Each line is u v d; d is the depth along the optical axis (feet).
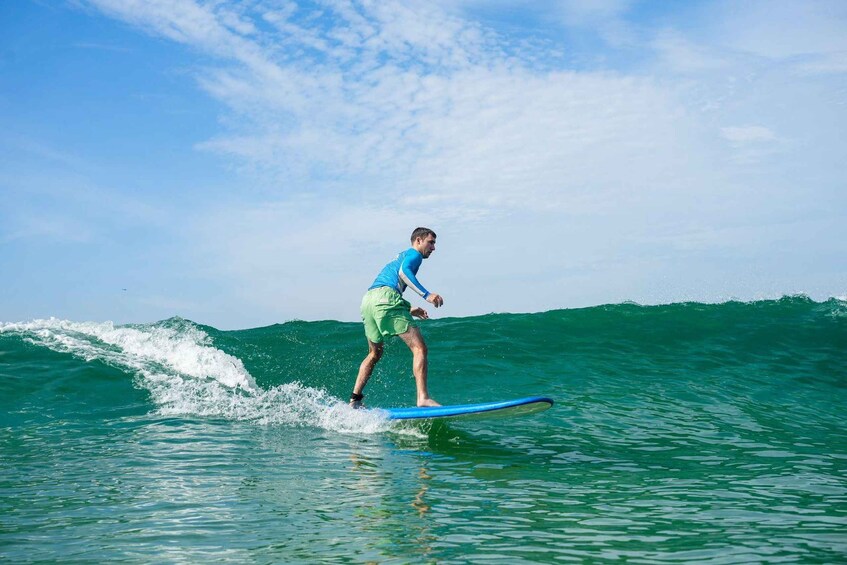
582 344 35.09
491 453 18.39
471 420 22.11
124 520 11.57
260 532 10.87
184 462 16.65
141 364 28.43
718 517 12.19
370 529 11.09
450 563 9.43
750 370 31.91
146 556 9.64
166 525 11.26
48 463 16.51
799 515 12.39
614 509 12.70
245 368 30.09
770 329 37.60
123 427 21.34
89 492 13.61
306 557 9.63
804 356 34.01
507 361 32.19
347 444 19.30
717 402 26.66
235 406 24.54
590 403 25.93
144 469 15.83
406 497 13.43
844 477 15.98
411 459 17.43
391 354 33.12
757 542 10.62
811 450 19.44
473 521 11.67
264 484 14.40
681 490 14.44
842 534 11.16
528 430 21.75
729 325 38.22
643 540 10.68
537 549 10.12
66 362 27.78
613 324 38.27
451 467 16.53
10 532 10.85
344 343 34.86
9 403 23.95
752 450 19.35
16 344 29.63
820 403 27.20
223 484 14.38
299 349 33.53
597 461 17.60
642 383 29.45
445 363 31.65
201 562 9.41
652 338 36.27
